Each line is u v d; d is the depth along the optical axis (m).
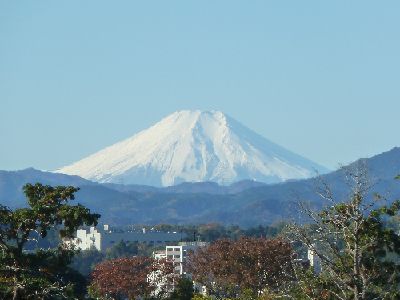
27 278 94.12
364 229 89.56
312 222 89.75
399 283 92.94
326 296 92.56
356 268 87.56
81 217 94.31
